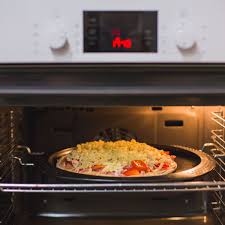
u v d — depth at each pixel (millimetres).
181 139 1046
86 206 882
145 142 1052
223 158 976
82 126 1038
